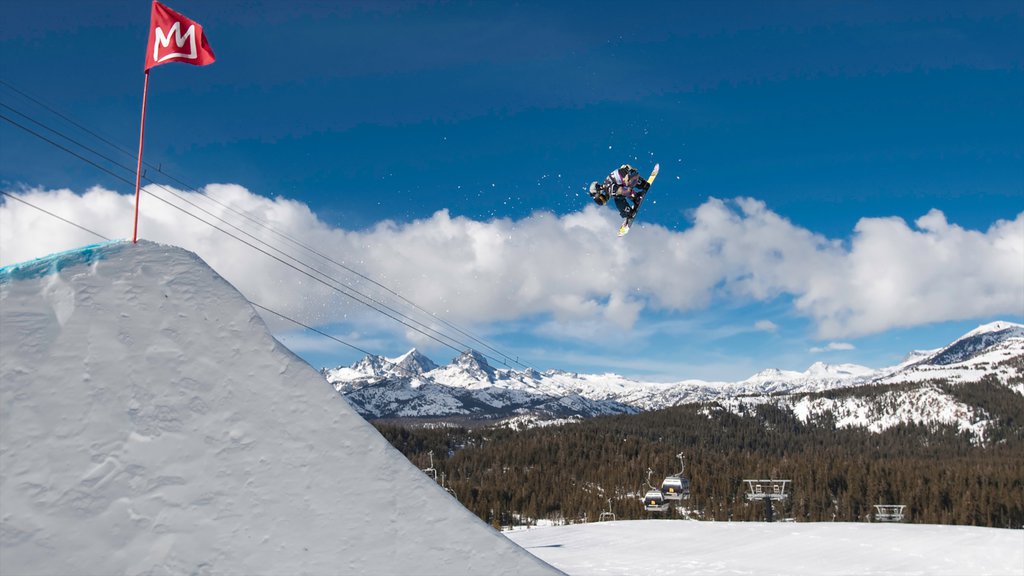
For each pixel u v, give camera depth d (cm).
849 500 12169
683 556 2877
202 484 819
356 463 861
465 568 836
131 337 855
